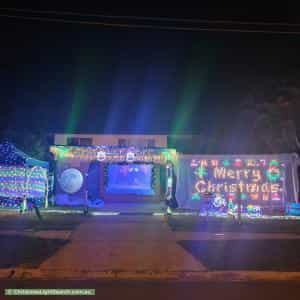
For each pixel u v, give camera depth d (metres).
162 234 15.73
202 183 23.95
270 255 12.23
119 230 16.59
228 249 13.05
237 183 23.78
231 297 8.40
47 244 13.66
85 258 11.87
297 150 26.80
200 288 9.20
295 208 22.58
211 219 20.36
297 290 9.01
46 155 31.34
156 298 8.34
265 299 8.25
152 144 35.34
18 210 23.77
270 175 23.72
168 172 24.80
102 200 29.77
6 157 24.25
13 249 12.87
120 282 9.81
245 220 20.19
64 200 27.80
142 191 32.84
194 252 12.63
